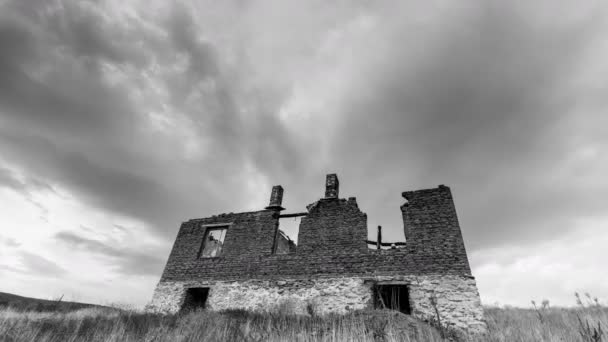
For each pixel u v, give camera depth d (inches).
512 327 297.9
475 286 386.6
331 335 269.4
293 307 447.8
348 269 457.7
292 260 500.4
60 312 527.8
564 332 227.0
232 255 550.9
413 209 474.6
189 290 543.2
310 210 542.6
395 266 436.1
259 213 589.6
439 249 429.1
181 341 278.8
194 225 632.4
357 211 512.7
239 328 299.6
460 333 343.3
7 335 286.5
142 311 513.7
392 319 319.0
